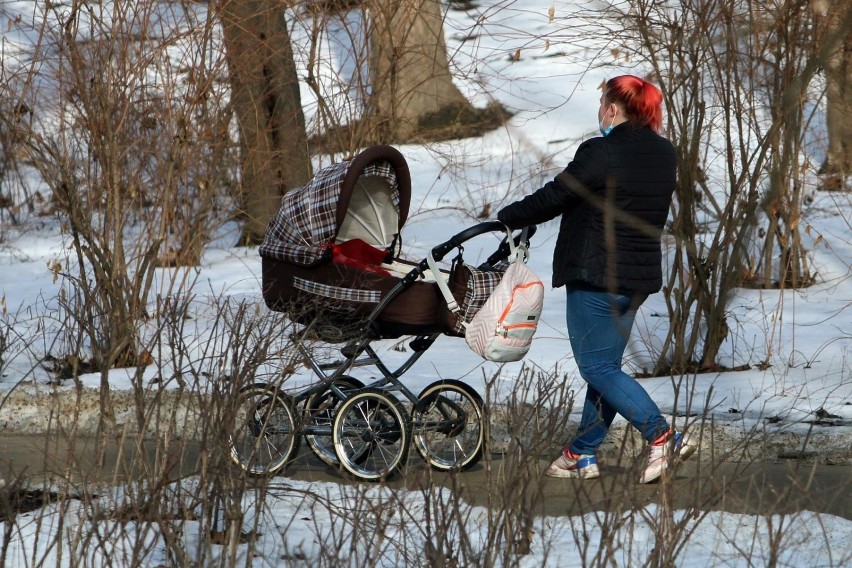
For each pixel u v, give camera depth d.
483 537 12.21
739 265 7.55
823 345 21.19
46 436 12.89
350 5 30.00
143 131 24.58
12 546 11.95
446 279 16.30
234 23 24.69
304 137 31.83
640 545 12.05
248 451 16.06
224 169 29.92
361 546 11.83
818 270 27.45
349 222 16.77
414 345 16.72
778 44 18.08
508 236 15.52
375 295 15.72
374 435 15.85
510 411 13.50
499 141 42.22
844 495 14.47
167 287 26.91
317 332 16.33
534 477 11.69
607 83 15.19
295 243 16.02
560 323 24.30
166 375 19.34
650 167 14.62
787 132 6.95
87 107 21.25
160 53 23.19
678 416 17.08
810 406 17.56
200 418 12.67
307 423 15.97
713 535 12.45
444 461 16.44
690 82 18.94
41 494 14.24
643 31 18.95
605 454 16.70
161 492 11.92
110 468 15.25
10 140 22.47
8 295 28.72
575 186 13.23
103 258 20.00
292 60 29.91
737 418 16.95
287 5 27.64
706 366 20.17
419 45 30.91
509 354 15.45
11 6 33.72
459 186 38.59
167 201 23.17
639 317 23.95
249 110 29.78
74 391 19.05
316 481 15.55
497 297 15.32
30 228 36.06
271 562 11.52
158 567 10.95
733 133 24.11
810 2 17.66
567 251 14.91
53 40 23.39
